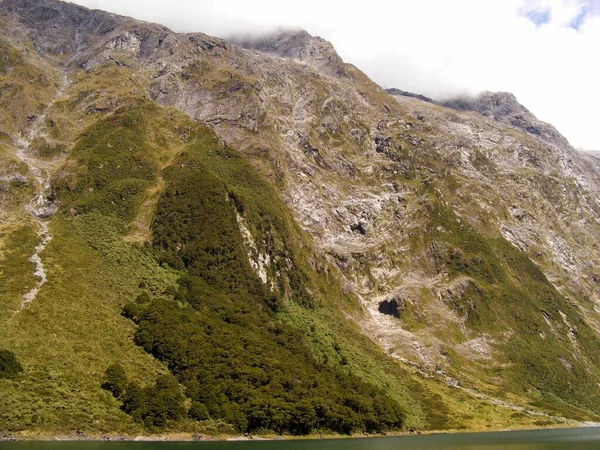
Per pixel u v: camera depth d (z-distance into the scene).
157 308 159.88
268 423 138.50
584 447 134.25
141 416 124.12
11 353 122.88
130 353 140.88
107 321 148.38
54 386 120.56
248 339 164.00
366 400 161.62
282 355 164.88
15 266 160.00
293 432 142.38
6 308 138.88
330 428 150.50
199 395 136.38
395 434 163.12
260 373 148.50
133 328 151.12
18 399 114.12
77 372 126.81
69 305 148.12
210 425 130.00
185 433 125.44
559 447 134.38
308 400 147.00
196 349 148.25
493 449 128.75
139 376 134.38
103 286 163.88
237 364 148.88
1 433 106.56
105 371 130.88
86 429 114.38
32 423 110.88
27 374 121.06
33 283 153.00
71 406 118.00
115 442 112.56
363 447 125.88
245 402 139.00
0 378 117.12
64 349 131.75
